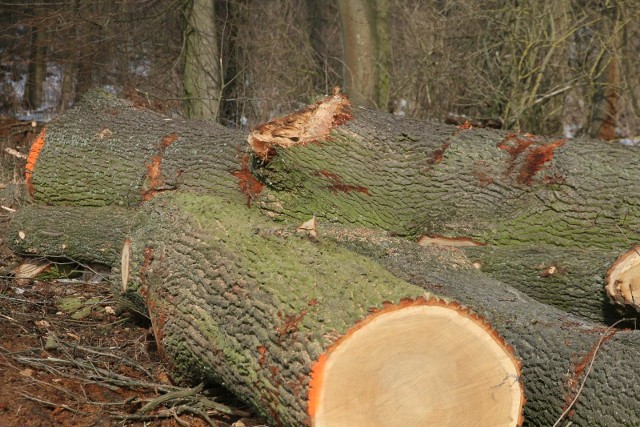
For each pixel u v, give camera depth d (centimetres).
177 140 648
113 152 659
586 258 543
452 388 350
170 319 465
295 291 394
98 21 1318
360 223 598
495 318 458
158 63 1372
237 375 411
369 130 616
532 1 1155
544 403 420
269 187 597
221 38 1264
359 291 379
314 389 346
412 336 353
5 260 694
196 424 452
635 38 1316
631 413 378
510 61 1193
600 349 413
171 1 1280
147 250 503
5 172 942
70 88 1581
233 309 420
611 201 571
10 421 421
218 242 457
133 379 494
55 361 487
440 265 520
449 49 1209
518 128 1141
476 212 593
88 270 673
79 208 661
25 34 1486
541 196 586
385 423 345
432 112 1224
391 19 1371
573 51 1277
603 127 1329
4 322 552
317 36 1471
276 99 1268
